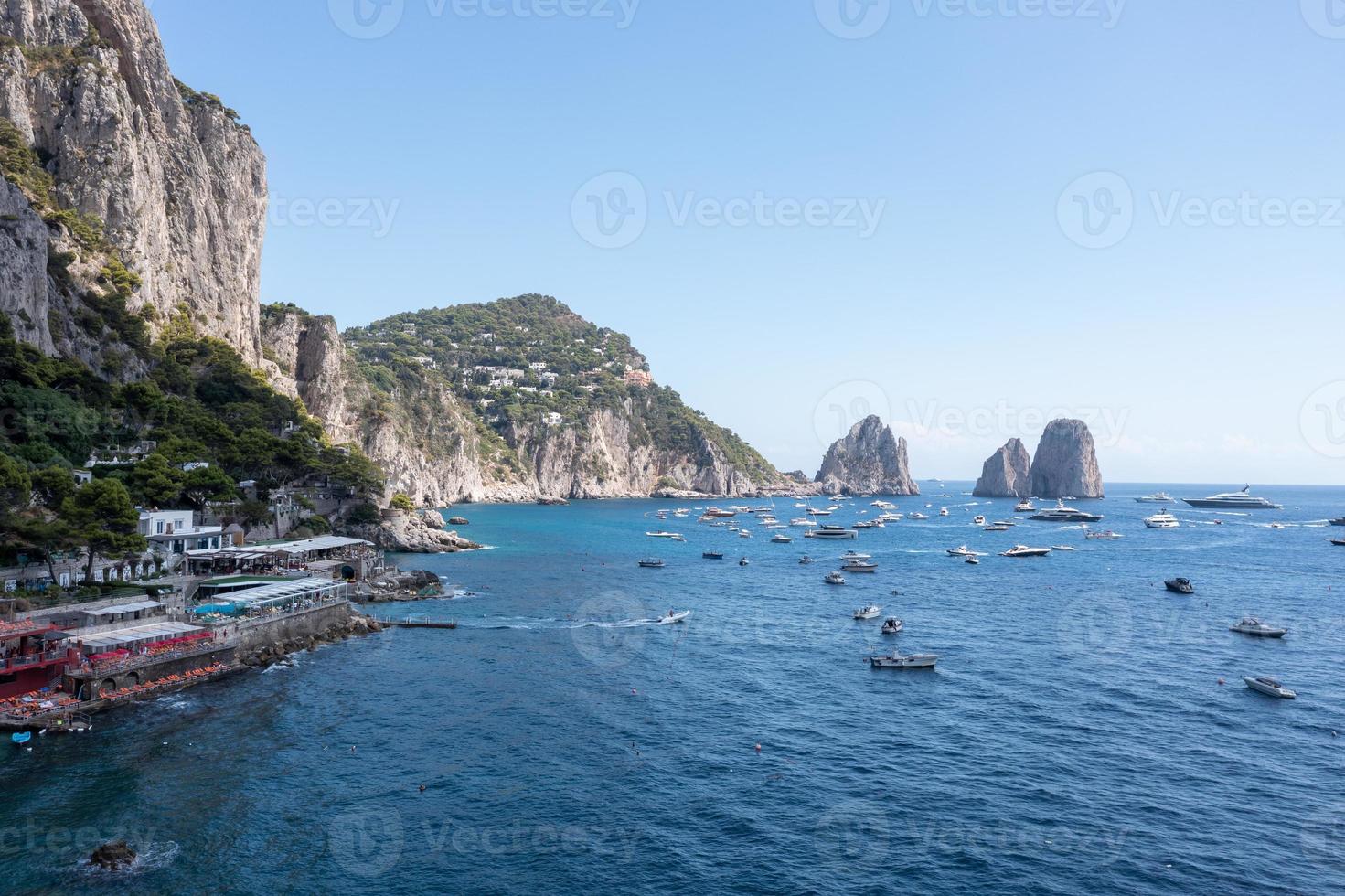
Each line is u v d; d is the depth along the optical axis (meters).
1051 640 112.88
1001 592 157.62
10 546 83.94
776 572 183.25
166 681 78.12
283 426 173.12
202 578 104.81
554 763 64.69
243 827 52.88
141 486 108.56
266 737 67.56
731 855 51.47
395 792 58.69
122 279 159.88
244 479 145.62
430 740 68.50
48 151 168.38
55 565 86.62
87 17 184.88
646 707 78.94
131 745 64.75
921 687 88.00
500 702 78.88
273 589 102.06
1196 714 79.62
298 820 54.03
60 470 92.00
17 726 65.50
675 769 64.25
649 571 177.38
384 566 151.25
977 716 78.19
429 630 109.88
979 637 114.38
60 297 140.62
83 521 87.62
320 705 76.06
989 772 64.75
